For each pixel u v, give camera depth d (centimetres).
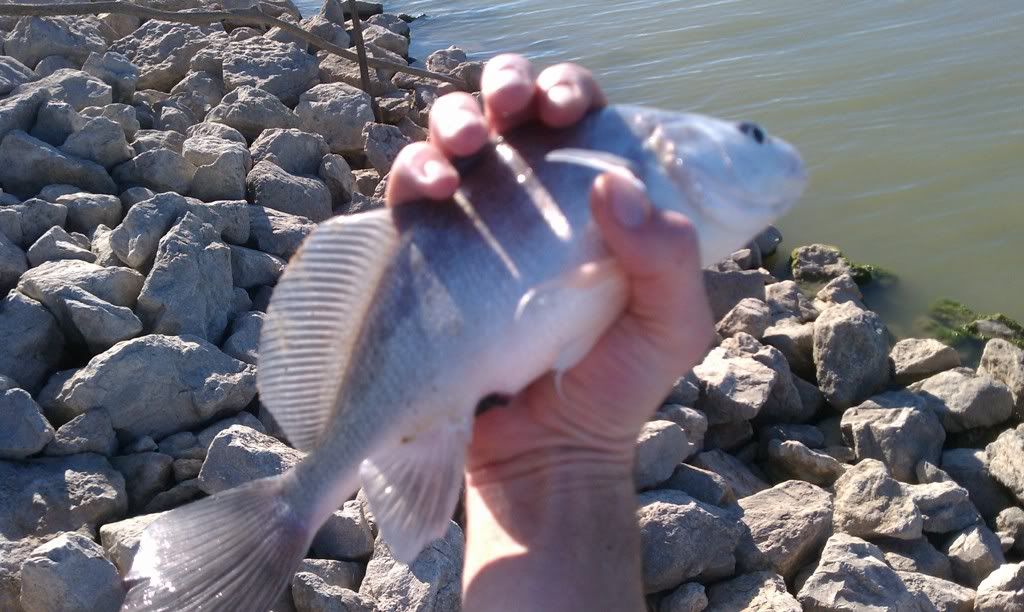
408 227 40
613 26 234
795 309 132
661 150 40
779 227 154
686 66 205
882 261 145
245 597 43
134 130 142
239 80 175
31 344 95
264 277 117
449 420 40
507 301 39
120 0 199
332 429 42
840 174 164
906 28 211
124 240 106
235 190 130
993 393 112
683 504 89
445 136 39
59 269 101
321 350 42
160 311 99
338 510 82
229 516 44
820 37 211
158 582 44
